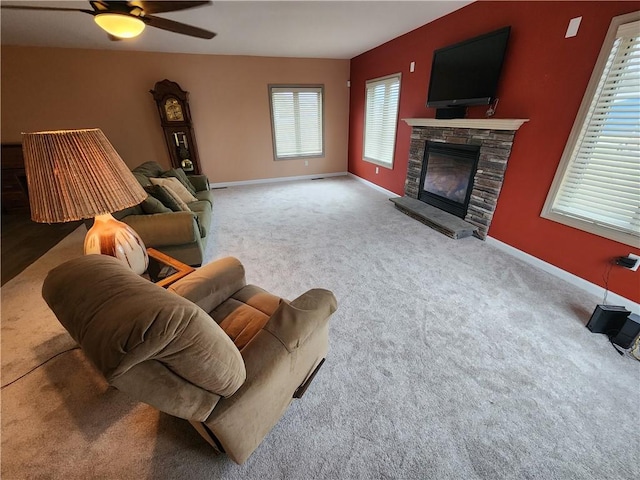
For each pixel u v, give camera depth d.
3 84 4.08
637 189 1.91
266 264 2.74
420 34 3.66
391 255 2.87
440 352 1.68
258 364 0.99
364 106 5.38
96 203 1.35
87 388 1.48
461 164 3.34
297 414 1.33
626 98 1.89
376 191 5.27
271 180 6.08
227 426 0.94
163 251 2.48
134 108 4.76
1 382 1.52
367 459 1.16
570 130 2.22
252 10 2.95
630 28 1.79
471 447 1.20
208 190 4.27
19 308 2.12
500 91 2.76
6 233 3.60
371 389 1.46
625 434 1.24
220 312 1.44
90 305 0.69
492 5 2.69
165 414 1.35
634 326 1.63
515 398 1.41
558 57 2.23
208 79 4.99
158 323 0.62
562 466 1.14
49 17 2.96
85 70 4.36
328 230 3.52
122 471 1.13
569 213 2.31
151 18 2.14
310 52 4.95
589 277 2.23
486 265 2.66
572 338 1.77
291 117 5.74
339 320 1.96
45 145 1.22
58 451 1.20
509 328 1.87
